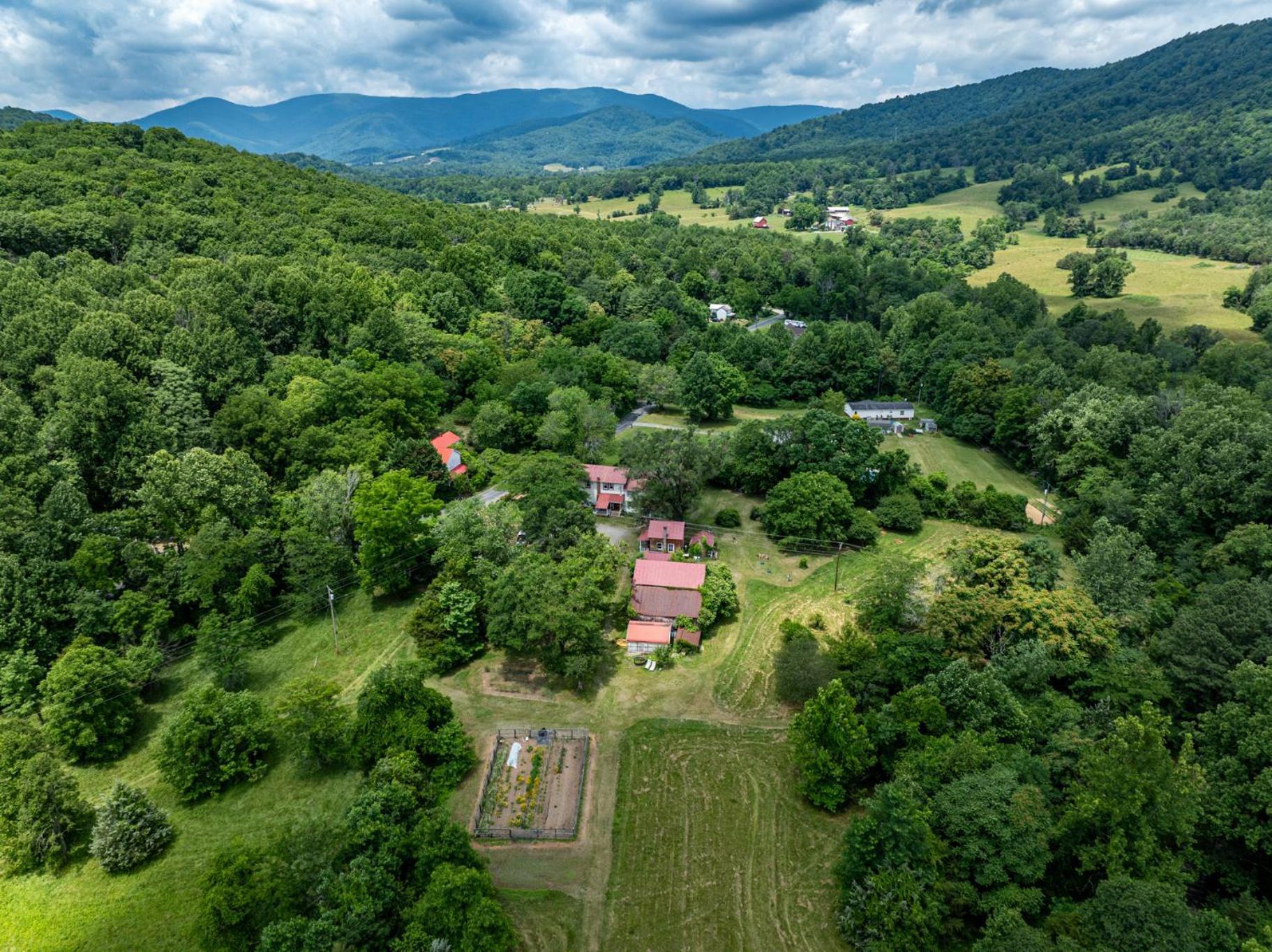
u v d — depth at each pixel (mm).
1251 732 42656
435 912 35844
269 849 39188
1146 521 71625
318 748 49781
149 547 65312
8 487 60875
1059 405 99938
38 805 42625
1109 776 39156
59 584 58000
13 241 99500
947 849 40156
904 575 63906
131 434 71750
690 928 40719
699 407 120625
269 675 60312
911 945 36875
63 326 78438
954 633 56531
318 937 34312
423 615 62219
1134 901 33344
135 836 43125
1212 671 49375
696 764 52844
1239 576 59156
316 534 69688
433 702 51656
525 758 52812
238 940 36344
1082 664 53281
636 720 57125
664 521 82500
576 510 74062
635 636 64500
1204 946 33344
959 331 139625
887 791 40250
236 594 64000
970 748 44219
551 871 43969
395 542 69312
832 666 56938
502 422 99438
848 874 41062
